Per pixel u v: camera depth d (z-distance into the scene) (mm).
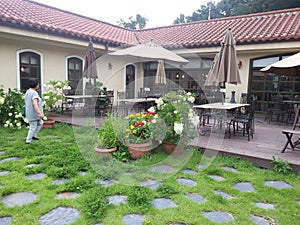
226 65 4727
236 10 18438
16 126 5645
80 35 7520
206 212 2303
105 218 2154
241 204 2426
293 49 6895
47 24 7008
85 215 2168
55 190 2611
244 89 8125
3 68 6934
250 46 7145
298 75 5418
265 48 6918
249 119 4691
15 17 6254
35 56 7680
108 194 2586
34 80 4363
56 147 4152
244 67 8078
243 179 3020
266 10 15172
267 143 4391
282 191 2688
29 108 4281
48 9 9773
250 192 2676
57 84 6414
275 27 7664
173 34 9188
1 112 5781
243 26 8750
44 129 5559
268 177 3090
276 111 6734
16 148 4059
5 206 2299
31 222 2055
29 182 2801
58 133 5207
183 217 2184
